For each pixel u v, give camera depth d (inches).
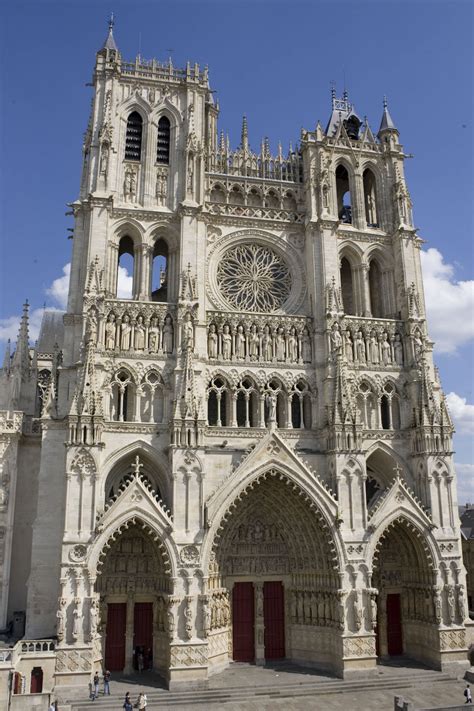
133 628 2284.7
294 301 2780.5
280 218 2859.3
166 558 2146.9
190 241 2613.2
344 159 3009.4
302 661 2357.3
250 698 2001.7
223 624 2331.4
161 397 2447.1
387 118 3129.9
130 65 2896.2
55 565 2233.0
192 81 2883.9
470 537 3863.2
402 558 2578.7
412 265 2866.6
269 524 2511.1
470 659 2357.3
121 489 2359.7
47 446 2341.3
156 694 1993.1
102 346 2407.7
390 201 3021.7
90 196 2571.4
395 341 2755.9
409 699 2003.0
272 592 2459.4
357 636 2235.5
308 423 2583.7
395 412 2684.5
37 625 2166.6
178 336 2470.5
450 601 2383.1
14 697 1828.2
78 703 1903.3
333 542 2305.6
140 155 2822.3
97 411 2237.9
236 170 2933.1
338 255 2787.9
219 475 2363.4
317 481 2336.4
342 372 2516.0
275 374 2581.2
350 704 1941.4
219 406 2475.4
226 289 2753.4
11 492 2504.9
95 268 2479.1
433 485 2497.5
